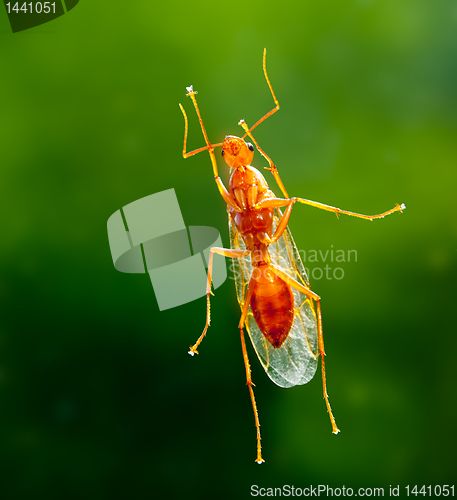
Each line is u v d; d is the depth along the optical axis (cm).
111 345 15
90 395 15
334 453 15
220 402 15
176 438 15
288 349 14
